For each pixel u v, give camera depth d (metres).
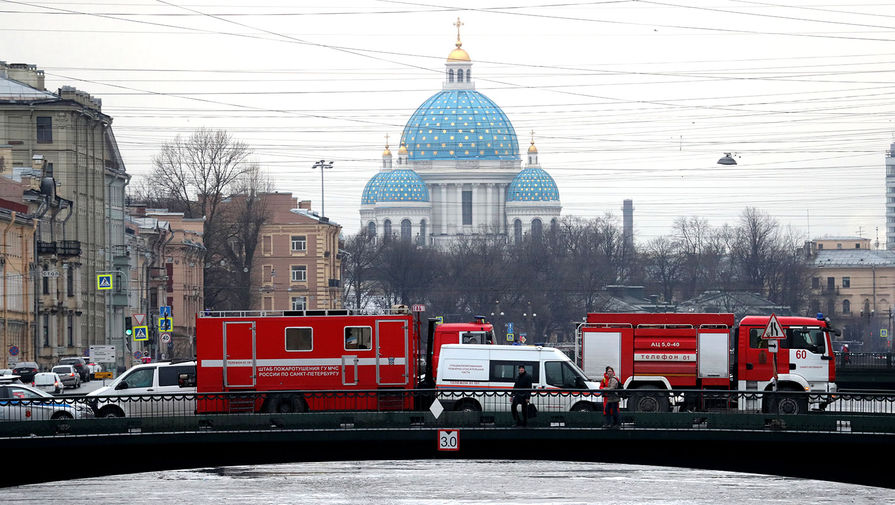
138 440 162.25
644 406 186.88
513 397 166.12
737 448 166.00
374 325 191.38
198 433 162.75
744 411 170.62
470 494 181.00
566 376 192.50
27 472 163.00
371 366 191.25
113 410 174.88
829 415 161.75
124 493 180.75
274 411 176.88
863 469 163.62
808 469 165.00
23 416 173.50
